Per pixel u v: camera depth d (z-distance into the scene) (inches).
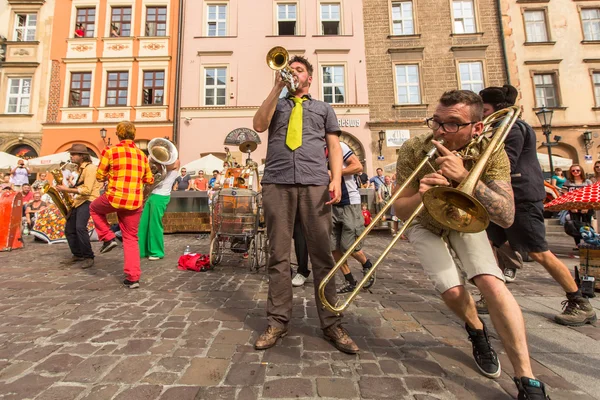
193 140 607.5
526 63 620.1
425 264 71.0
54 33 640.4
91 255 185.0
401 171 76.8
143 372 70.0
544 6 634.2
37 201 378.3
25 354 78.0
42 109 625.3
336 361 75.6
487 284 61.8
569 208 150.4
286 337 89.4
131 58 629.0
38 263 197.3
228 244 229.1
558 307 115.6
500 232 111.6
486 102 102.7
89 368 71.6
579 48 627.8
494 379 67.9
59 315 105.7
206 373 69.9
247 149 277.4
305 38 629.9
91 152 613.6
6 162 514.0
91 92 628.7
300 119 89.6
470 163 65.6
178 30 629.9
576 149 601.6
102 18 641.6
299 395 62.0
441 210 61.2
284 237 88.1
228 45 630.5
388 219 369.7
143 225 212.8
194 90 620.7
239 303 119.6
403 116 609.6
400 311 111.7
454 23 633.0
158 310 111.3
